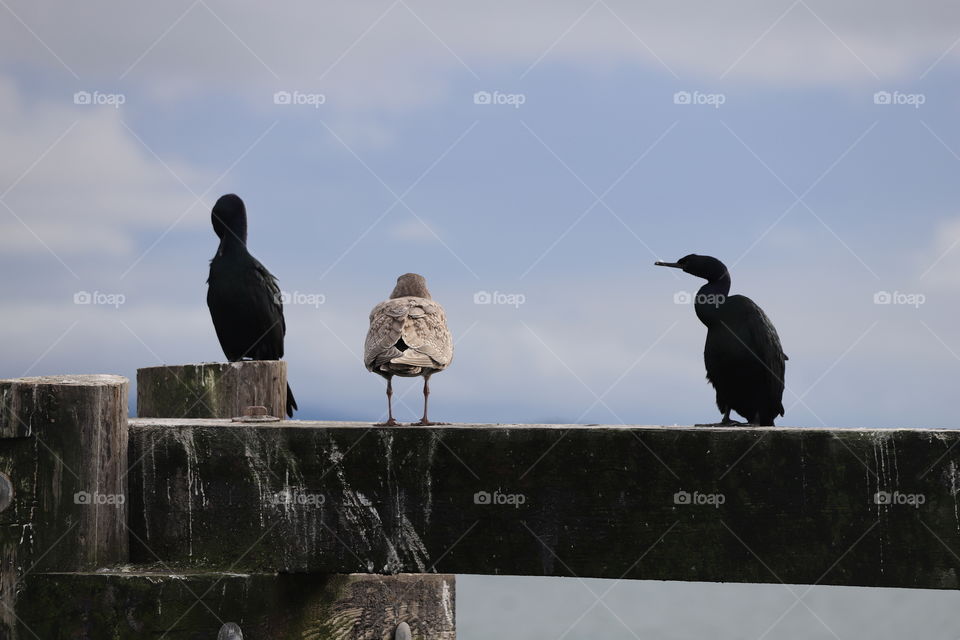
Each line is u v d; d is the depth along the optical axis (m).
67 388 5.85
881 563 5.52
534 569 5.79
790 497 5.60
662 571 5.69
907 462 5.50
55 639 5.77
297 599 6.24
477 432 5.86
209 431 6.09
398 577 7.39
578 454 5.78
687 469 5.69
